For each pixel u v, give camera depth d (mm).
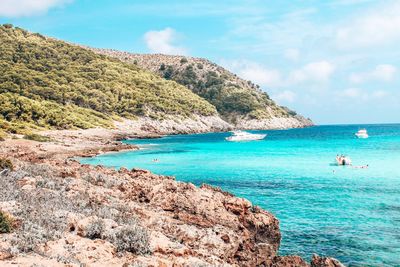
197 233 22062
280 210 37250
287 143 137875
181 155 92250
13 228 16344
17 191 22844
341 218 33906
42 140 95062
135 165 73000
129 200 28500
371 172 62312
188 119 199500
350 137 176875
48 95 150375
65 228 17906
